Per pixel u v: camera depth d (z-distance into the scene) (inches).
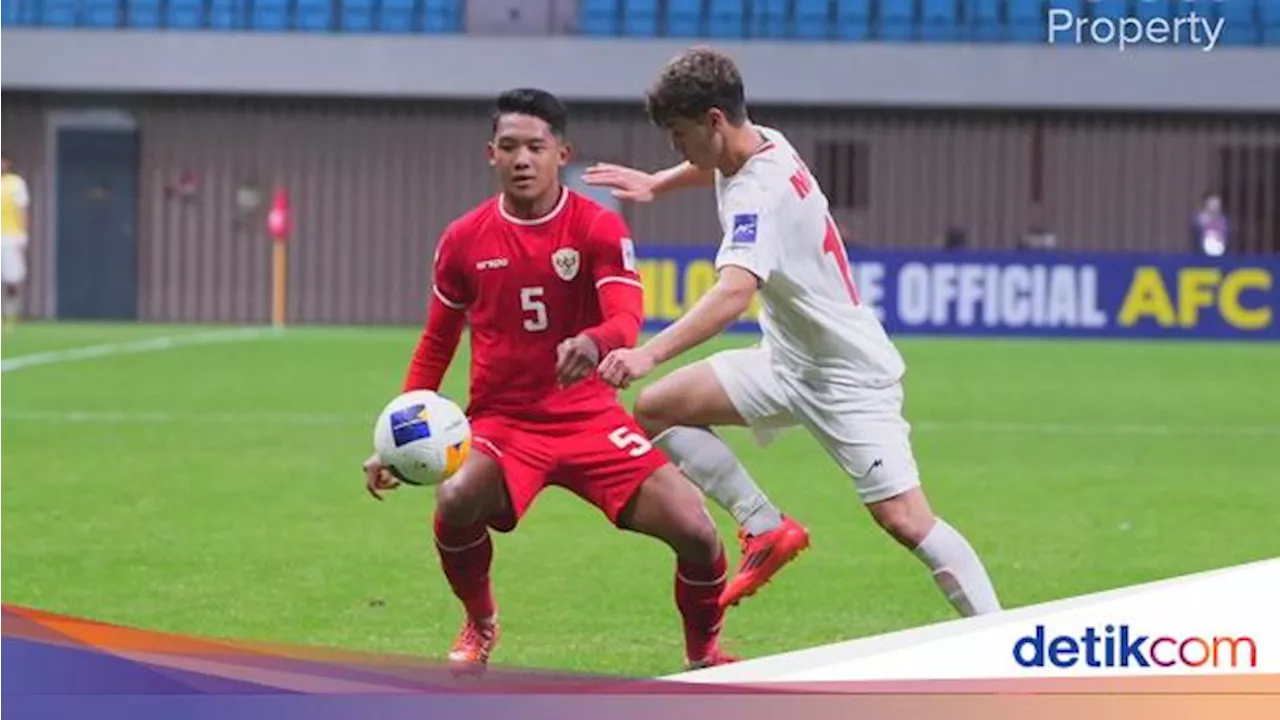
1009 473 1867.6
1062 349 3619.6
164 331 3905.0
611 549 1412.4
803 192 967.0
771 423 1042.1
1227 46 4168.3
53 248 4333.2
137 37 4217.5
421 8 4446.4
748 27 4416.8
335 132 4320.9
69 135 4313.5
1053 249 4119.1
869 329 999.6
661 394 1046.4
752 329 3907.5
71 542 1419.8
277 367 2987.2
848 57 4183.1
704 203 4274.1
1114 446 2101.4
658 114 959.6
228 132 4323.3
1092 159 4308.6
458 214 4323.3
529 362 982.4
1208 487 1779.0
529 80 4195.4
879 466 997.2
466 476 978.7
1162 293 3929.6
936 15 4407.0
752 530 1053.2
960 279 3929.6
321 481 1748.3
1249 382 2942.9
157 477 1764.3
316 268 4335.6
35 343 3452.3
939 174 4298.7
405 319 4352.9
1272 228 4296.3
